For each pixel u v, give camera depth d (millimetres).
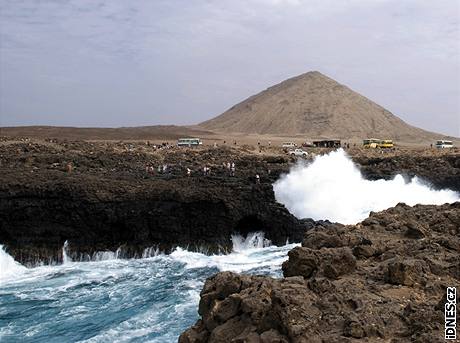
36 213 33531
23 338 20344
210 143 116500
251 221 35656
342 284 14398
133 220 33906
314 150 86438
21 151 64500
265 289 12930
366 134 198750
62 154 59281
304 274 15891
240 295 13023
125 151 69000
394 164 60281
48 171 40625
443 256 17203
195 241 34125
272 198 36125
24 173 37656
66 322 21781
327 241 19500
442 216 22844
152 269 30188
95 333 20172
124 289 26297
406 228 21781
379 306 12820
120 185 35438
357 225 23453
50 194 33719
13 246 33031
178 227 34219
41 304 24422
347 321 11555
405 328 11648
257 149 87875
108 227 34031
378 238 20484
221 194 34656
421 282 14734
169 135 147000
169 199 34344
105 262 32625
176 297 24266
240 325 12352
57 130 150500
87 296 25391
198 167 54406
